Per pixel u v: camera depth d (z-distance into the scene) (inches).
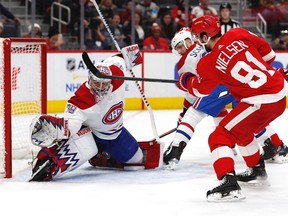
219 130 209.0
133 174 253.8
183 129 263.4
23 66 294.5
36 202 207.5
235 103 271.6
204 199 211.6
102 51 479.5
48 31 525.3
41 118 230.5
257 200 210.1
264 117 207.3
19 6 547.2
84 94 237.3
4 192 222.1
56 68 471.2
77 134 241.9
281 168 263.9
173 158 262.4
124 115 459.2
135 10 533.0
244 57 205.5
